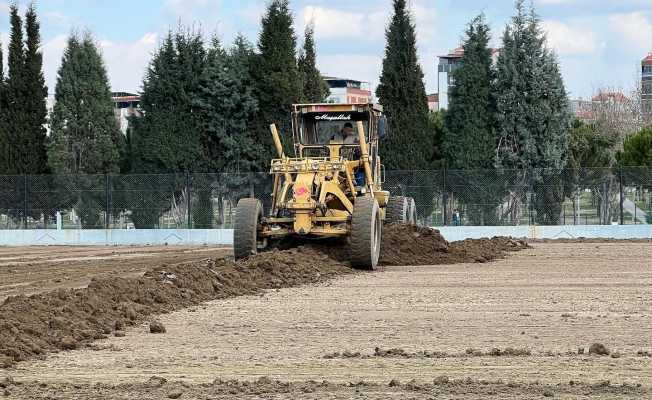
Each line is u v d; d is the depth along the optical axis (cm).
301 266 3550
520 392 1594
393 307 2702
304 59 8650
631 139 8356
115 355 2011
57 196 7100
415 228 4491
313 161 3947
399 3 7750
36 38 8038
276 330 2316
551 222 6731
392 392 1602
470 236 6612
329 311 2636
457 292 3055
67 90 8156
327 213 3866
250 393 1605
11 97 7944
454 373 1767
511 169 6869
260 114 7850
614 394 1576
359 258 3766
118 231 6894
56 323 2247
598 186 6694
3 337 2073
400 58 7688
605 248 5262
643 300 2805
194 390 1638
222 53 7869
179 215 6956
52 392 1641
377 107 4241
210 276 3097
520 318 2462
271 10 7862
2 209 7125
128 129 8844
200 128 7806
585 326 2319
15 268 4328
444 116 8025
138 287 2767
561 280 3434
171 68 7794
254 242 3800
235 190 6938
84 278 3766
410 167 7594
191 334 2270
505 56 7638
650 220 6656
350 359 1927
